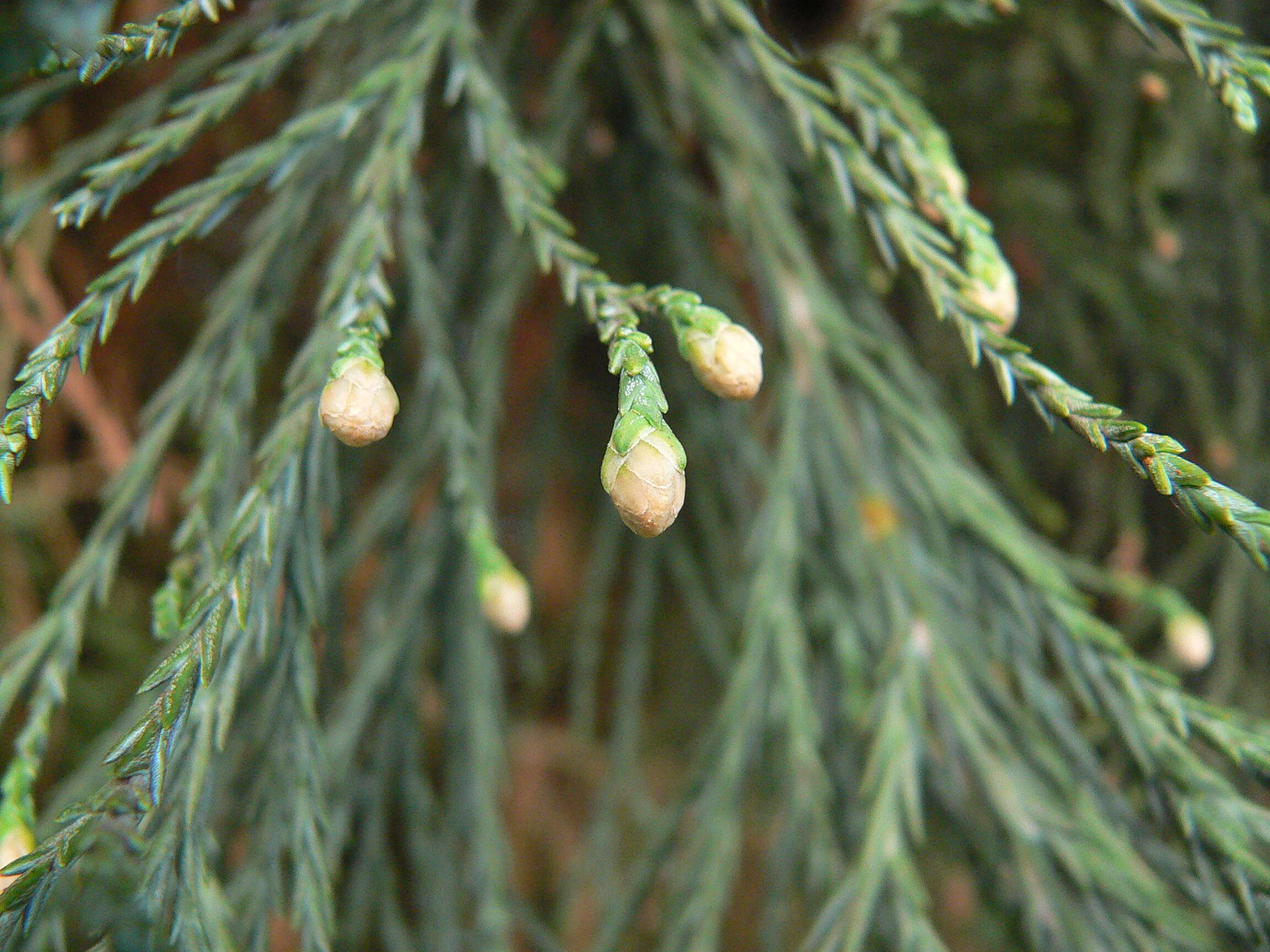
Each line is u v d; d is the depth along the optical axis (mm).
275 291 188
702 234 235
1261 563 150
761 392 248
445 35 186
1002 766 192
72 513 277
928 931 182
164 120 209
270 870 176
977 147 239
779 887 208
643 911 236
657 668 304
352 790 208
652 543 259
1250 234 245
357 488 203
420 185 207
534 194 176
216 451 180
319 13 184
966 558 201
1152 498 257
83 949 163
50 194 193
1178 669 233
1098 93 237
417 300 196
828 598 210
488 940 205
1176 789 177
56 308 219
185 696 155
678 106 211
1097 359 258
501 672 237
